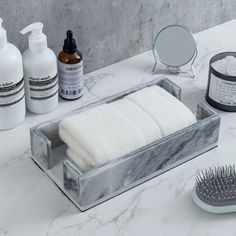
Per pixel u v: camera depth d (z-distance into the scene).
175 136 1.33
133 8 1.62
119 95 1.44
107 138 1.30
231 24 1.85
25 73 1.43
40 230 1.24
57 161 1.37
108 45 1.63
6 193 1.31
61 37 1.54
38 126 1.35
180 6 1.71
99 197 1.28
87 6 1.53
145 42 1.71
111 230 1.24
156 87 1.46
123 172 1.29
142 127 1.34
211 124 1.38
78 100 1.55
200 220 1.27
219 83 1.49
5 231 1.24
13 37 1.46
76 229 1.24
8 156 1.39
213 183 1.28
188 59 1.60
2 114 1.42
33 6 1.45
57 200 1.30
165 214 1.28
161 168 1.35
